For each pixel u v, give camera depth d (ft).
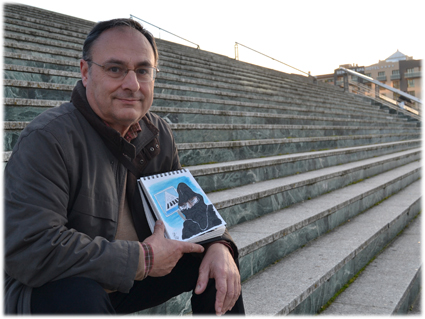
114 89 4.31
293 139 17.81
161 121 5.47
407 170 21.18
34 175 3.65
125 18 4.54
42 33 19.20
